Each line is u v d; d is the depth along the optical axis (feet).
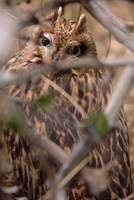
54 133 29.37
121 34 17.58
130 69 14.82
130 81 14.74
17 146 30.60
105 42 46.55
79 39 30.83
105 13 17.46
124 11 48.57
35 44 32.01
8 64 33.37
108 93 32.12
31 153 29.30
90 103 31.12
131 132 39.93
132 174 37.76
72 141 29.12
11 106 16.21
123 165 30.37
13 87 31.68
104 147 29.86
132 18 47.93
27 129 15.84
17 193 31.71
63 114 29.91
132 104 42.27
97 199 27.76
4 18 13.70
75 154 14.65
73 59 30.71
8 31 13.44
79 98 31.12
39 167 28.73
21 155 30.30
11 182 32.07
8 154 32.27
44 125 29.63
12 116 15.57
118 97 14.79
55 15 31.63
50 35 31.09
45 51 31.42
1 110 19.17
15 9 17.26
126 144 31.42
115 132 30.76
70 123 29.63
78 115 29.99
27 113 30.04
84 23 31.19
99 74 32.68
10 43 13.57
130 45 17.57
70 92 31.17
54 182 16.78
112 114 14.74
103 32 46.55
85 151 14.75
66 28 31.07
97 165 29.01
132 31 21.11
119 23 18.70
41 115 29.86
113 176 29.37
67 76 31.42
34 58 32.09
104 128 14.42
